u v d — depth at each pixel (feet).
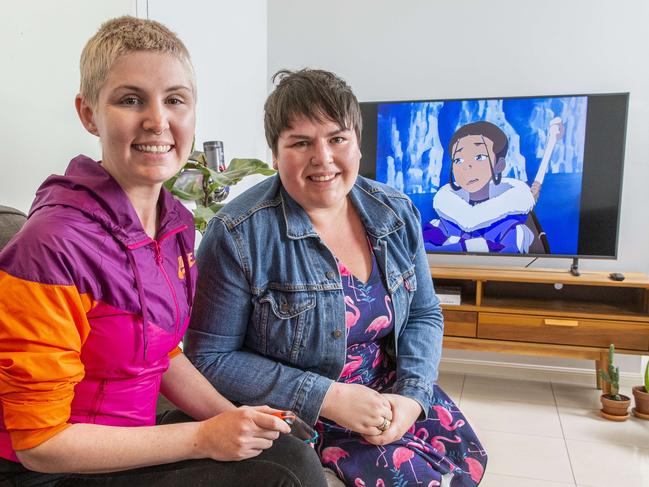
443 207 10.25
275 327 4.00
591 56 9.82
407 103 10.16
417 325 4.61
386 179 10.42
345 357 4.08
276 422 2.95
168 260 3.38
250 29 10.64
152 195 3.22
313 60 11.14
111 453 2.76
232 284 3.94
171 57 2.94
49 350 2.61
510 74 10.19
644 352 9.03
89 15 6.05
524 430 8.39
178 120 3.02
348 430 3.98
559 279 9.23
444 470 3.83
